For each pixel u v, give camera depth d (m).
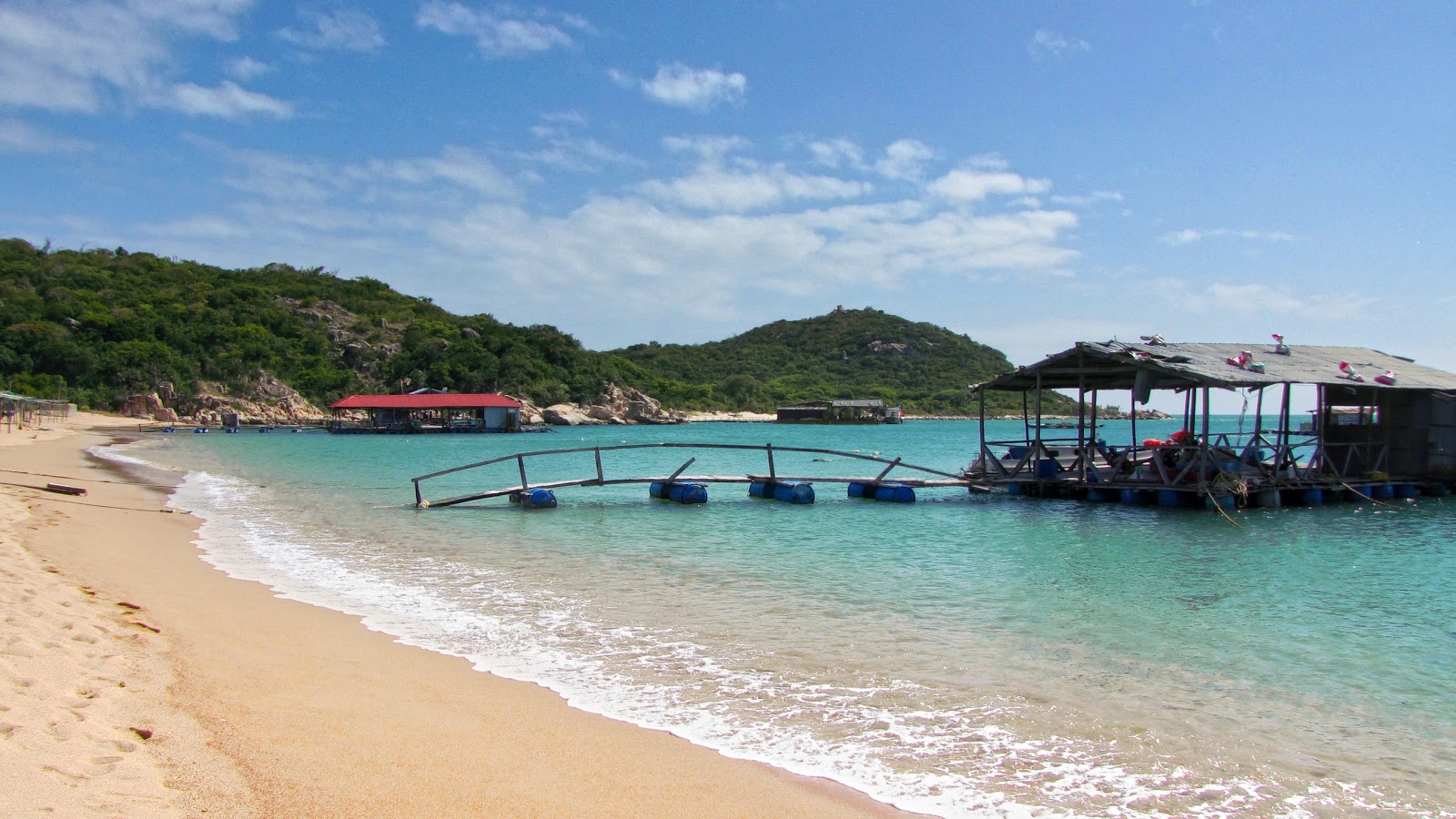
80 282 118.25
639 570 14.33
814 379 187.38
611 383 138.62
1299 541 18.39
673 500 25.67
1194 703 7.73
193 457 46.31
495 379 123.31
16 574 10.20
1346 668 8.91
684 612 11.05
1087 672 8.57
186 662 7.55
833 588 12.84
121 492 25.00
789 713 7.19
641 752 6.22
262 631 9.22
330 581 12.84
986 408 178.38
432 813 4.96
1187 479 25.38
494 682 7.84
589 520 21.58
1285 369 26.44
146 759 5.16
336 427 91.94
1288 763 6.40
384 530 19.14
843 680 8.18
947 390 182.25
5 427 61.75
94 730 5.44
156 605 9.94
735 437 96.56
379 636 9.44
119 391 96.62
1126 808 5.55
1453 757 6.55
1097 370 26.92
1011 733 6.84
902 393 181.88
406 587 12.55
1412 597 12.55
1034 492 27.75
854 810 5.39
